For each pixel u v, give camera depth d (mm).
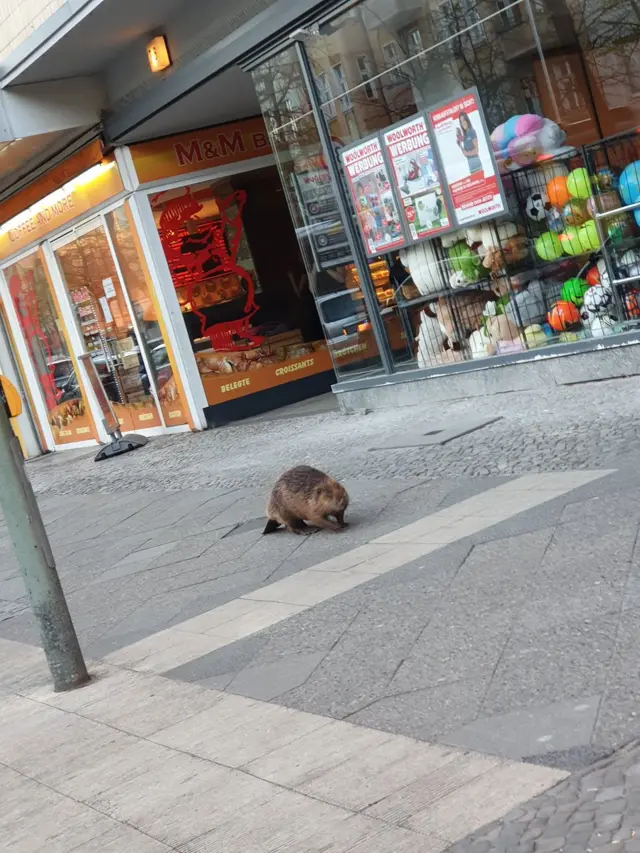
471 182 10617
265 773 4305
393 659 5098
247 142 16312
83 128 15859
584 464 7309
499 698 4328
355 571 6660
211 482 11680
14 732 5844
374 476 9117
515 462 7992
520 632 4883
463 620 5262
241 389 16469
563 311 10180
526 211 10250
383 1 10750
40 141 16125
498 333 10828
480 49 10180
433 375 11586
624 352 9609
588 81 9453
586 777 3506
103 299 17703
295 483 7953
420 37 10602
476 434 9344
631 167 9414
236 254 16438
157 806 4297
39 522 6320
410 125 11023
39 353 20828
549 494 6816
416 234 11328
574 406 9172
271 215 16703
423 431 10250
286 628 6047
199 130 16000
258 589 7082
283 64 12148
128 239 16328
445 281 11195
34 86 15172
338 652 5426
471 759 3902
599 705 3980
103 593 8492
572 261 10000
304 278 17016
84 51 14188
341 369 12898
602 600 4910
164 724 5238
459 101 10492
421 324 11641
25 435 22000
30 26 14672
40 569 6293
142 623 7289
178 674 5926
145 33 13875
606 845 3062
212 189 16203
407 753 4105
